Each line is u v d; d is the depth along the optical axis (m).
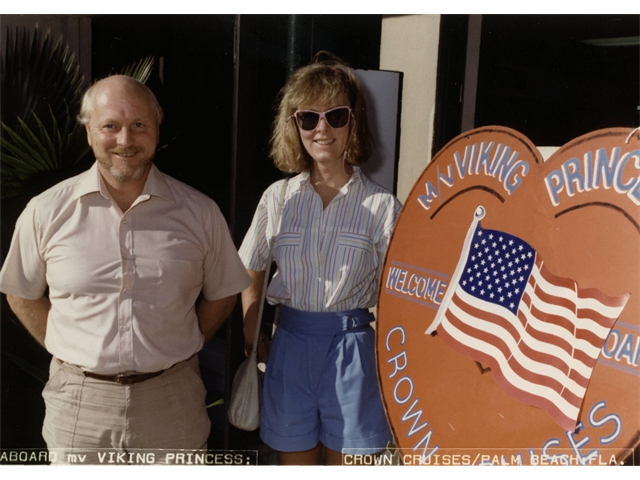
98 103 2.19
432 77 3.22
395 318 2.38
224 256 2.44
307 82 2.38
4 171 2.98
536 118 3.33
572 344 1.90
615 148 1.83
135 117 2.19
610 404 1.80
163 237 2.26
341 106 2.36
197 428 2.43
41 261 2.27
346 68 2.46
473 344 2.16
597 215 1.87
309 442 2.43
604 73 3.42
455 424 2.19
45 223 2.22
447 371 2.22
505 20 3.05
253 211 3.13
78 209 2.23
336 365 2.36
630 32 3.26
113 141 2.17
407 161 3.36
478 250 2.17
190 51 3.90
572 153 1.93
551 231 1.98
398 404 2.35
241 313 3.11
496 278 2.12
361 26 3.45
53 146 2.94
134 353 2.23
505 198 2.11
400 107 3.13
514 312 2.06
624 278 1.80
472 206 2.20
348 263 2.36
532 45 3.24
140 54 3.90
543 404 1.96
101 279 2.20
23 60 3.24
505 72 3.16
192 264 2.32
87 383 2.24
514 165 2.09
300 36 3.14
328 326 2.38
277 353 2.46
